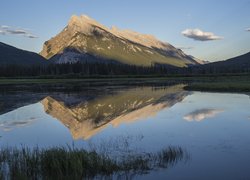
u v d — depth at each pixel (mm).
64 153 16188
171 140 22828
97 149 20188
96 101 53969
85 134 26688
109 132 27109
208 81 121312
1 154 18000
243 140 22516
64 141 24031
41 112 41312
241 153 18891
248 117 33281
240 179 14688
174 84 108625
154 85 102688
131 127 29078
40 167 15695
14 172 15109
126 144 21703
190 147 20484
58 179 14875
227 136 23953
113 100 55125
